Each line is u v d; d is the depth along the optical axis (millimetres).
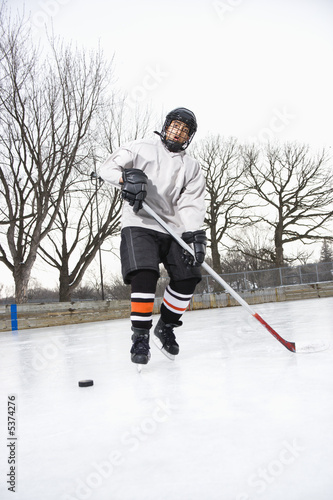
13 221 12547
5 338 6895
